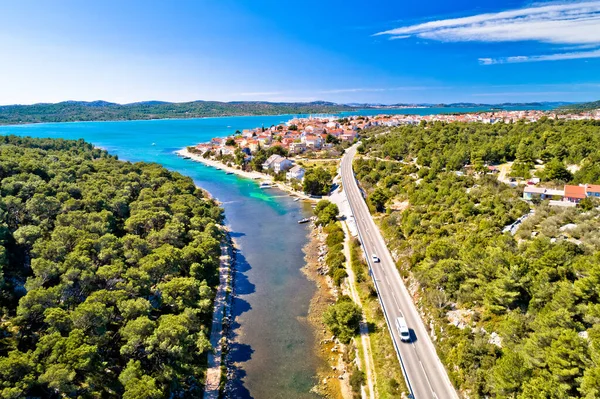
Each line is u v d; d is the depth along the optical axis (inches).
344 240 4242.1
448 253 2928.2
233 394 2225.6
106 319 2251.5
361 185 6471.5
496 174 5413.4
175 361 2204.7
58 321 2107.5
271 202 6358.3
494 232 3169.3
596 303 1913.1
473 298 2476.6
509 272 2290.8
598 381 1423.5
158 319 2463.1
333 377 2353.6
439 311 2514.8
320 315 3016.7
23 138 7844.5
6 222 3248.0
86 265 2711.6
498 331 2100.1
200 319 2819.9
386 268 3425.2
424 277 2810.0
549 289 2106.3
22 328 2253.9
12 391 1600.6
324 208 5315.0
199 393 2193.7
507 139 6697.8
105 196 4362.7
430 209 4288.9
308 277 3666.3
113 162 6894.7
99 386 2026.3
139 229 3897.6
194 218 4296.3
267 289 3442.4
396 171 6737.2
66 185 4365.2
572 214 3235.7
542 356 1706.4
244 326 2893.7
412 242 3518.7
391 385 2095.2
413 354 2297.0
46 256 2763.3
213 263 3432.6
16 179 4101.9
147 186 5408.5
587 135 5949.8
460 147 6692.9
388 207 5024.6
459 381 1977.1
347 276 3425.2
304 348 2635.3
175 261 3107.8
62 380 1743.4
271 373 2395.4
